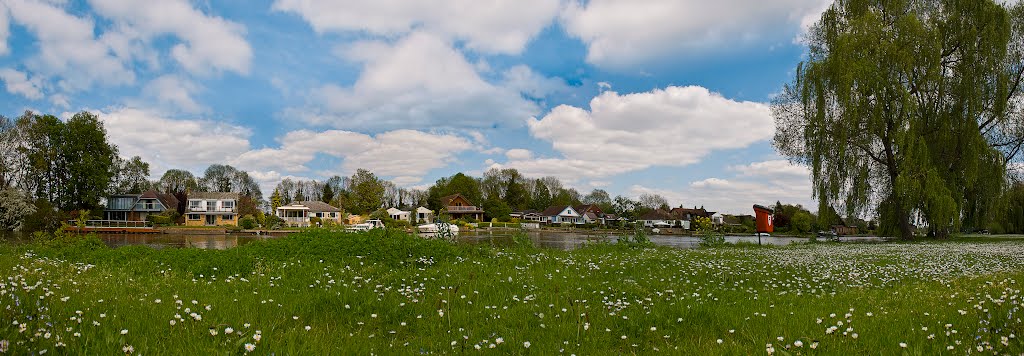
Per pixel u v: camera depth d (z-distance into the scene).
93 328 5.46
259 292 9.23
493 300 8.73
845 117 31.53
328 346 5.55
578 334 6.25
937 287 10.15
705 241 30.58
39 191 73.75
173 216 91.00
